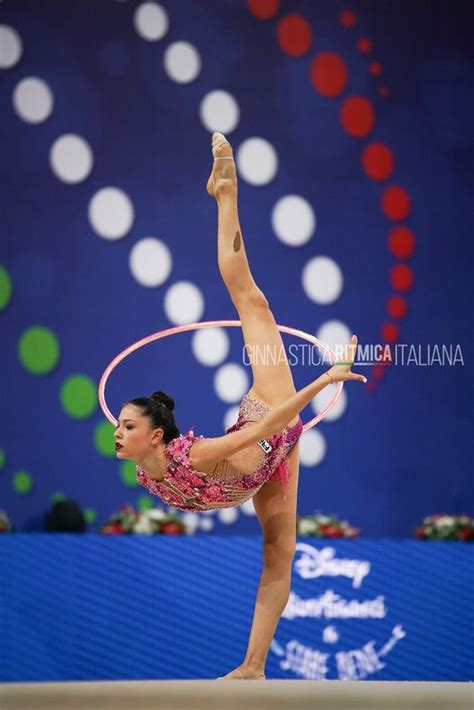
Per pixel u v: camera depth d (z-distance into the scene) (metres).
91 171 12.69
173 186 12.94
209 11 13.12
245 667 6.97
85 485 12.38
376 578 10.48
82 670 9.91
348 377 6.24
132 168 12.81
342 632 10.33
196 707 5.13
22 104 12.48
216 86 13.10
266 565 7.19
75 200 12.63
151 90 12.91
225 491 6.63
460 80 13.75
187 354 12.82
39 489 12.24
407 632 10.45
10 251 12.40
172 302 12.84
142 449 6.46
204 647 10.09
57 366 12.45
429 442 13.33
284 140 13.27
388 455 13.20
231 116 13.12
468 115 13.76
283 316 13.10
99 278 12.65
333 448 13.04
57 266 12.54
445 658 10.48
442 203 13.65
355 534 11.95
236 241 7.16
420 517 13.21
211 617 10.15
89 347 12.55
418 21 13.69
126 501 12.47
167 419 6.55
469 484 13.38
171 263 12.87
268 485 7.17
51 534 10.06
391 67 13.60
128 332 12.69
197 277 12.93
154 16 12.95
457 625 10.55
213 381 12.87
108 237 12.70
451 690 5.86
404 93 13.62
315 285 13.23
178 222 12.91
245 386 12.95
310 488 12.91
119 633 10.00
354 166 13.45
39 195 12.52
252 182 13.15
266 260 13.12
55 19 12.64
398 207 13.53
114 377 12.62
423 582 10.56
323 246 13.30
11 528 11.74
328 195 13.36
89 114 12.71
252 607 10.23
